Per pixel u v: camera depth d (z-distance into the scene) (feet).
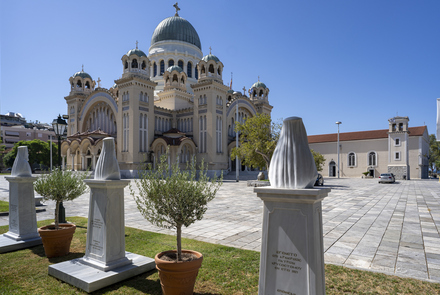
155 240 28.43
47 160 245.24
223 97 157.07
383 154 192.44
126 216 41.93
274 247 12.77
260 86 199.31
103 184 19.53
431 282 18.45
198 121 153.28
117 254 20.30
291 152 13.05
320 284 12.27
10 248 25.41
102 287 18.10
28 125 407.64
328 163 212.02
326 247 26.66
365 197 68.23
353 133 211.41
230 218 40.42
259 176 102.27
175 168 17.90
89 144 148.25
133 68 149.07
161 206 17.11
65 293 17.47
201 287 18.03
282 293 12.39
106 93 163.22
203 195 17.74
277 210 12.87
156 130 159.02
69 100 187.52
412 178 187.42
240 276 19.53
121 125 147.84
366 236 30.60
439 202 59.00
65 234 23.95
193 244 27.04
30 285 18.54
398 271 20.88
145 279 19.63
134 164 140.56
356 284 18.15
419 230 33.35
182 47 199.31
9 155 241.55
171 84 176.45
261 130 96.43
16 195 27.40
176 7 214.07
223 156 154.20
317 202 12.64
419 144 186.80
